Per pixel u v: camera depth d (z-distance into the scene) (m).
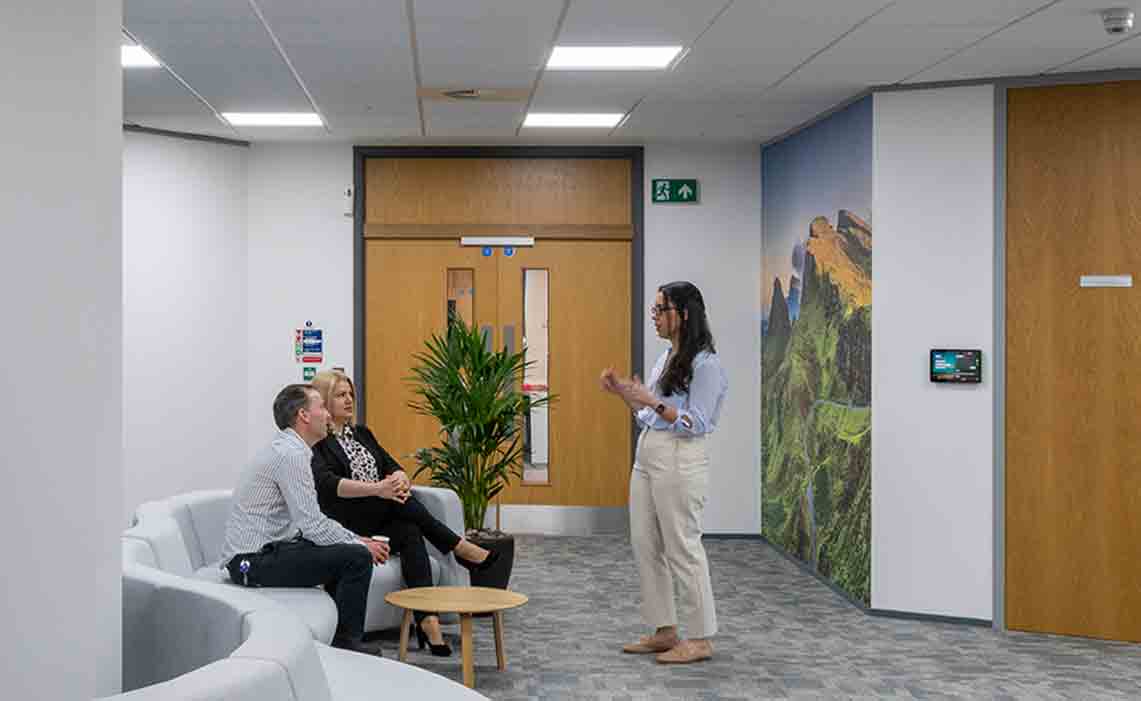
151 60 6.32
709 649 5.67
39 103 2.58
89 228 2.73
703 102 7.43
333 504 5.91
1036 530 6.40
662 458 5.54
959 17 5.30
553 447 9.38
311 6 5.19
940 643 6.12
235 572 5.12
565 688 5.12
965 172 6.55
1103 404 6.27
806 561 8.05
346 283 9.21
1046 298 6.37
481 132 8.68
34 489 2.54
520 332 9.32
